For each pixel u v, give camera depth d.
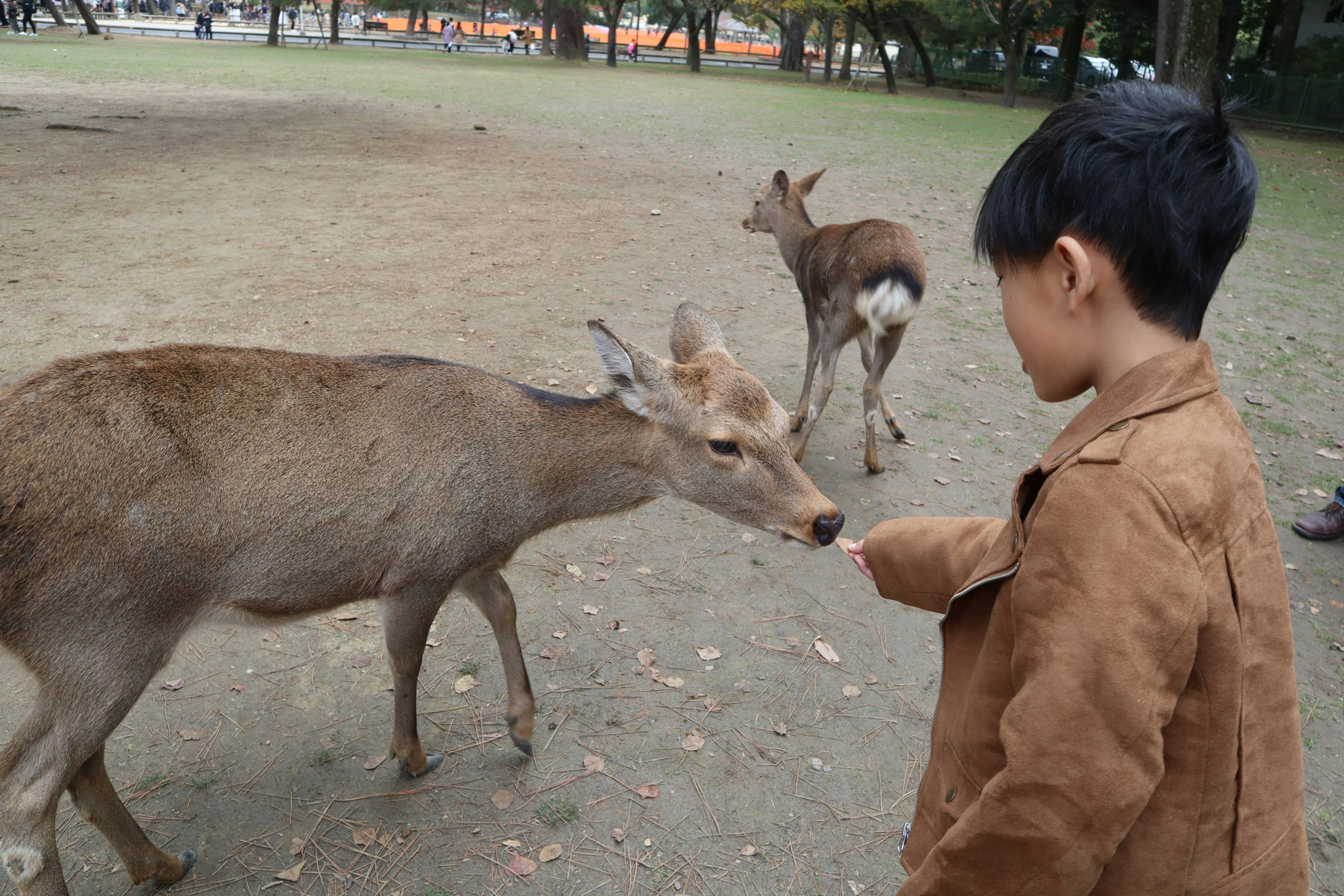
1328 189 18.59
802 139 21.02
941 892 1.34
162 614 2.50
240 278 8.49
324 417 2.74
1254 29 35.78
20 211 10.49
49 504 2.28
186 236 9.89
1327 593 4.82
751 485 3.07
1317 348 8.83
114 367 2.49
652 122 22.52
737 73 45.66
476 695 3.68
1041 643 1.22
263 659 3.78
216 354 2.69
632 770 3.36
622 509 3.29
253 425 2.62
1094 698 1.16
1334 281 11.48
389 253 9.67
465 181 13.94
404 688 3.09
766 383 6.93
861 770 3.43
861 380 7.23
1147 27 33.88
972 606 1.55
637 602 4.34
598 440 3.11
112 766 3.20
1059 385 1.41
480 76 33.47
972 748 1.47
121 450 2.38
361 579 2.84
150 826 2.99
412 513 2.84
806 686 3.87
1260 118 31.28
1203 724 1.25
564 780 3.30
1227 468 1.22
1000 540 1.49
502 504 3.01
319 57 39.91
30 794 2.37
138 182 12.49
